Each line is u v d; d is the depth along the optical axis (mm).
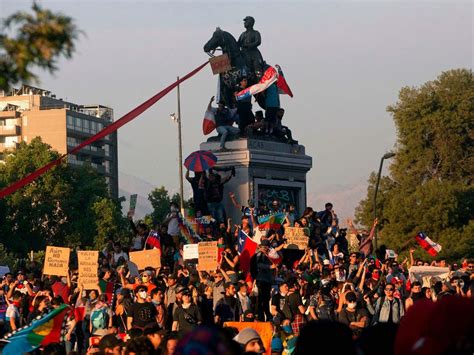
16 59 16297
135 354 21875
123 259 54031
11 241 178125
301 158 73375
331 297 45375
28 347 27750
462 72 148500
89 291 44750
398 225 134750
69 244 188750
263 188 70938
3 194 32594
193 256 48969
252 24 70375
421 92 147750
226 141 70562
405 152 147125
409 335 10367
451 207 132750
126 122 36281
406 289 56875
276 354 35656
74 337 40844
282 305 45031
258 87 69250
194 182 67500
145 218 198875
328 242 62156
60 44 16484
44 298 38062
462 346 10227
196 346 9953
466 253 130500
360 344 12211
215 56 65875
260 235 57188
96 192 193500
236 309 44750
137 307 38125
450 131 145750
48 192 187750
